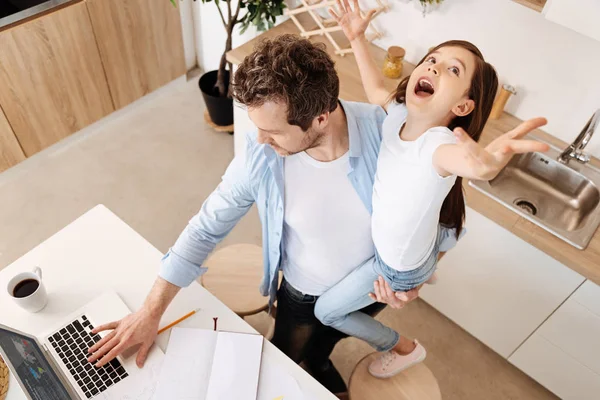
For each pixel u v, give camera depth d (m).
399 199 1.01
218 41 3.28
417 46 2.29
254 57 0.91
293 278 1.49
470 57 0.97
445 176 0.91
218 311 1.42
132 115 3.22
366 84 1.30
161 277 1.33
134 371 1.29
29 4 2.42
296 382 1.31
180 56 3.32
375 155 1.16
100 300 1.41
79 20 2.56
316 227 1.25
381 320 2.41
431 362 2.30
